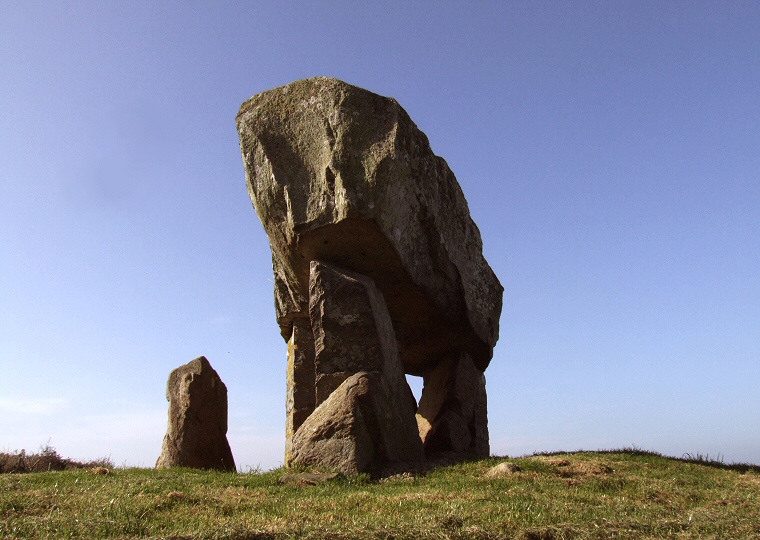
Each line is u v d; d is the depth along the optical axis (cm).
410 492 1094
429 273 1670
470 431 1833
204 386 1797
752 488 1166
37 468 1780
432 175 1700
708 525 906
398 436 1388
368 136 1500
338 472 1251
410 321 1762
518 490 1086
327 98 1520
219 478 1263
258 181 1537
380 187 1460
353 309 1439
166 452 1745
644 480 1184
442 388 1862
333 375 1401
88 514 936
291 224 1485
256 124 1564
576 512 959
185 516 948
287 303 1703
